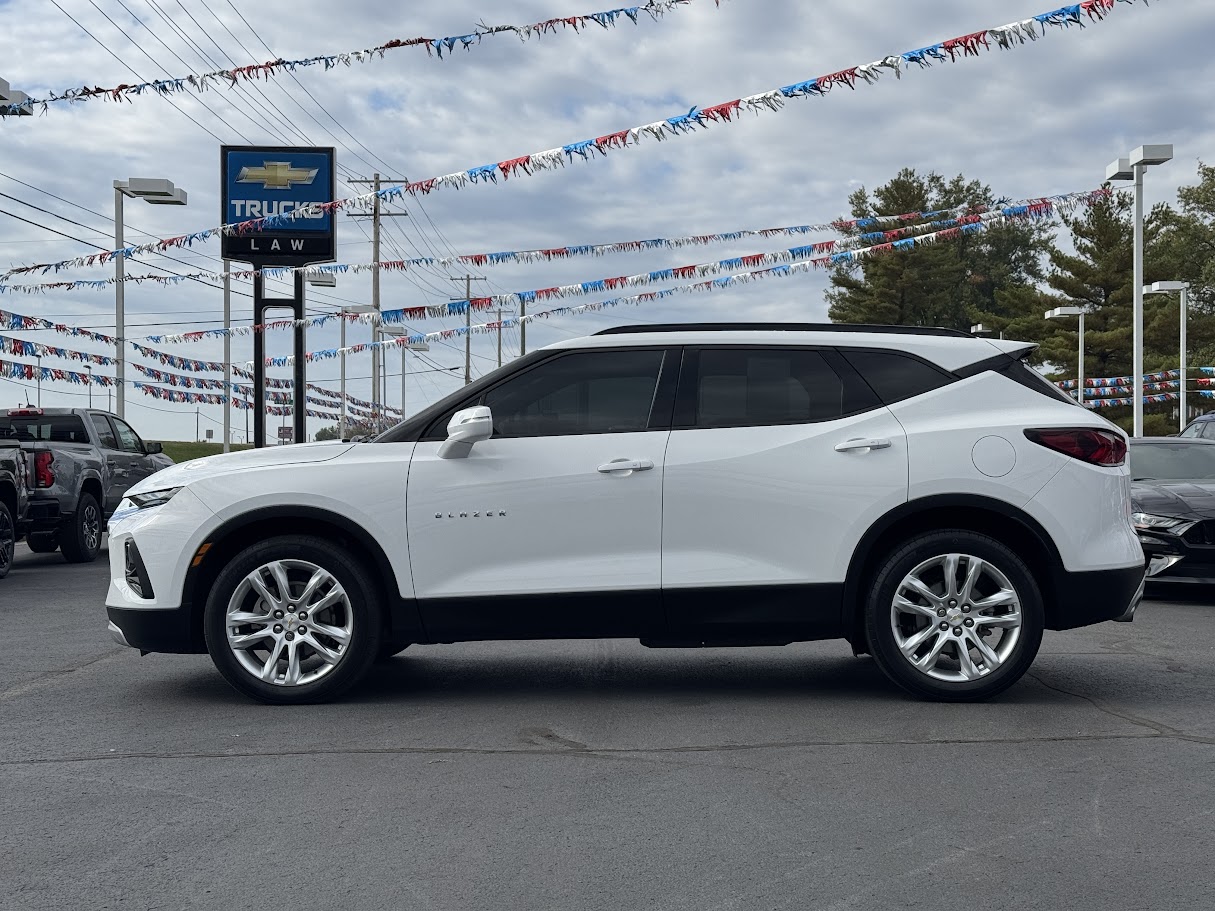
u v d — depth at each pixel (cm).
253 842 410
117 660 775
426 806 448
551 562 613
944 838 409
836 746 533
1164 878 372
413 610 615
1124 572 610
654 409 626
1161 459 1226
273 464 630
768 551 611
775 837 411
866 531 609
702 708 612
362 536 615
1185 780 477
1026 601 606
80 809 448
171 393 2448
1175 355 5512
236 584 620
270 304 3034
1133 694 643
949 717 588
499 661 756
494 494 613
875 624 612
